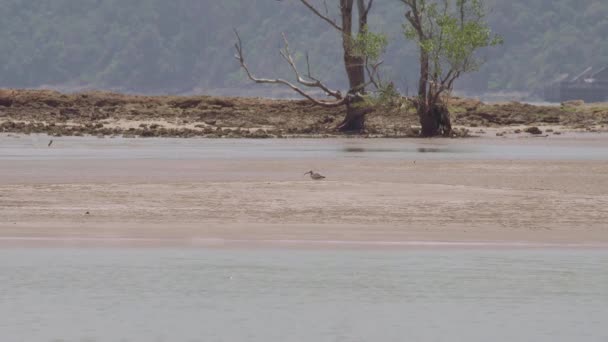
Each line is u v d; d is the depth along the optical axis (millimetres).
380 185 73125
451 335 33625
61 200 64062
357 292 39375
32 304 37250
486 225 55531
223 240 50562
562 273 43062
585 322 35281
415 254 47438
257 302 37906
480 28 150250
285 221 56406
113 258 45875
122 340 32875
